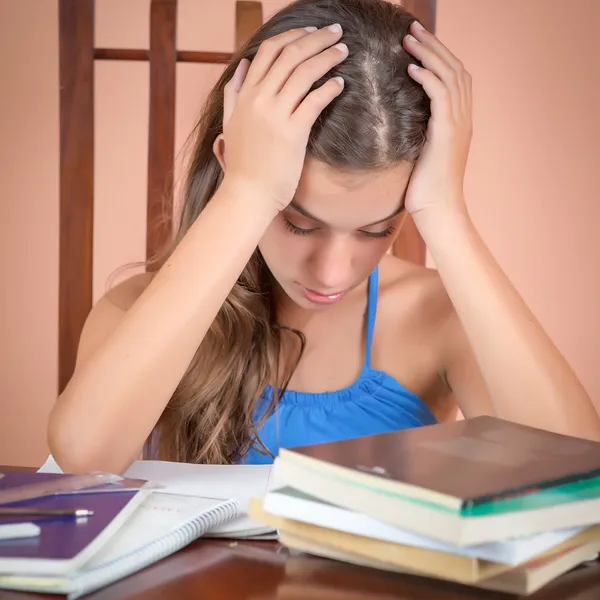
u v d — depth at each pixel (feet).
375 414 4.13
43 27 7.64
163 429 4.17
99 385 3.14
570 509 2.18
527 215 7.98
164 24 5.25
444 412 4.45
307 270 3.22
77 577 2.08
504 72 7.82
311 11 3.33
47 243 7.85
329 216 3.05
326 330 4.21
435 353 4.25
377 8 3.36
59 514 2.38
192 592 2.14
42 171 7.78
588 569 2.33
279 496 2.30
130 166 7.71
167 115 5.29
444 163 3.25
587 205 7.96
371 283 4.18
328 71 3.03
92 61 5.24
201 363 3.98
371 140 2.93
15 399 8.03
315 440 4.07
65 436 3.14
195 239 3.21
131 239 7.79
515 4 7.75
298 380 4.22
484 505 1.98
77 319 5.28
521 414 3.24
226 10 7.55
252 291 4.02
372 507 2.12
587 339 8.12
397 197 3.12
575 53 7.79
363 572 2.28
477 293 3.30
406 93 3.08
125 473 3.15
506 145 7.90
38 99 7.72
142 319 3.17
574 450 2.41
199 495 2.86
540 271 8.05
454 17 7.75
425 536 2.10
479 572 2.06
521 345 3.27
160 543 2.33
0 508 2.43
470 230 3.35
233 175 3.19
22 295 7.92
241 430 4.04
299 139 2.97
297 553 2.43
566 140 7.89
